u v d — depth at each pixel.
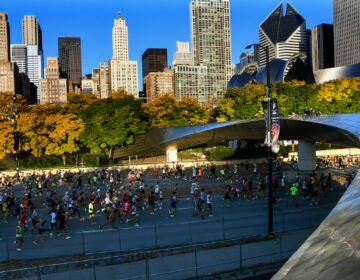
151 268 19.97
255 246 22.97
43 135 64.56
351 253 4.75
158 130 65.00
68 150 63.50
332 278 4.46
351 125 31.09
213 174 53.16
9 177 52.66
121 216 30.95
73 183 50.00
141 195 36.09
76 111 77.06
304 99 82.38
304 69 126.56
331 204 35.00
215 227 27.84
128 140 66.62
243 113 81.94
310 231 25.72
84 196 40.56
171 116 78.31
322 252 5.16
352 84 87.38
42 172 55.84
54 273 19.69
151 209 35.31
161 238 25.48
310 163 50.09
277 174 55.69
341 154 71.94
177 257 21.52
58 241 25.47
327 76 141.12
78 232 25.72
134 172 53.75
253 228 27.14
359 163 62.16
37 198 41.97
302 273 4.93
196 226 28.30
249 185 39.50
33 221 28.03
